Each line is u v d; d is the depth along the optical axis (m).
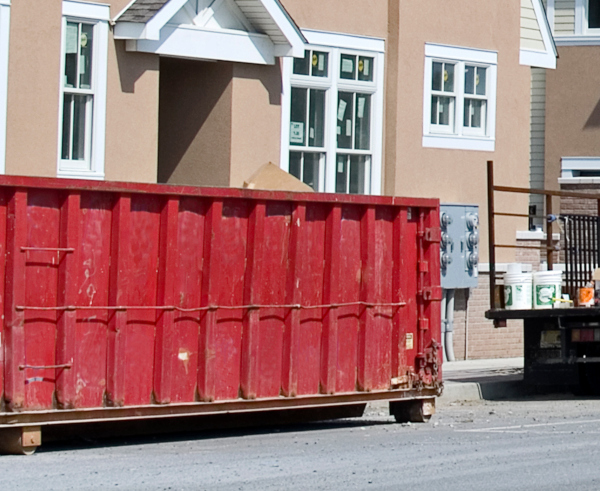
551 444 13.76
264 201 14.50
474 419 16.69
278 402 14.66
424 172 24.31
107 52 19.78
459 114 24.98
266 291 14.59
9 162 18.78
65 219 13.06
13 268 12.77
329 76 22.95
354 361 15.34
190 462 12.41
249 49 21.31
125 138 20.08
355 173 23.61
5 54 18.69
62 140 19.59
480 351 25.30
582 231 20.58
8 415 12.77
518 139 26.17
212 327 14.11
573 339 19.06
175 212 13.78
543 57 26.73
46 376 13.04
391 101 23.83
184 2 20.02
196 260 14.05
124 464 12.27
